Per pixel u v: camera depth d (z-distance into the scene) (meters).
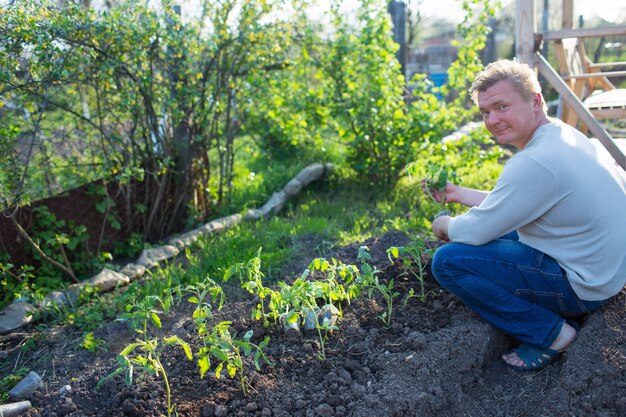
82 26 4.34
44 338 3.66
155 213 5.36
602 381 2.51
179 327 3.66
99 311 3.97
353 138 6.46
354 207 5.90
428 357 2.79
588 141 2.76
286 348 3.03
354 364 2.85
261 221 5.59
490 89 2.71
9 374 3.30
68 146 4.88
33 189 4.48
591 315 2.82
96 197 5.00
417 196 6.06
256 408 2.59
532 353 2.83
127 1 4.65
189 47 4.90
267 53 5.54
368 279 3.21
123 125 5.03
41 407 2.78
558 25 10.08
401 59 9.70
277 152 7.68
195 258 4.75
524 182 2.57
